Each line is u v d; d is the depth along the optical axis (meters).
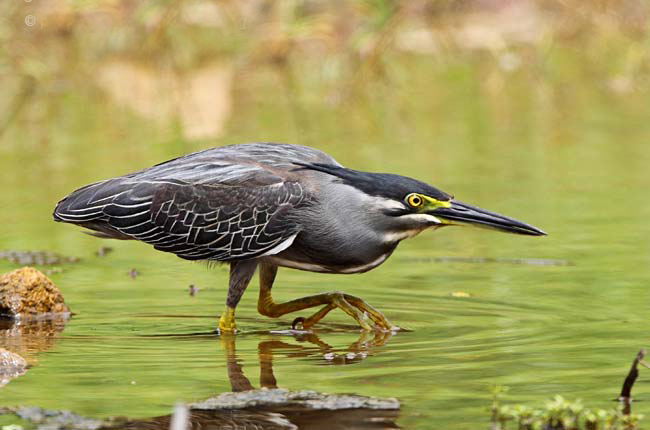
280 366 10.21
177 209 12.20
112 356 10.59
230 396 8.95
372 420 8.45
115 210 12.25
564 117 24.94
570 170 19.86
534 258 14.79
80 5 30.73
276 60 30.58
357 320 11.84
